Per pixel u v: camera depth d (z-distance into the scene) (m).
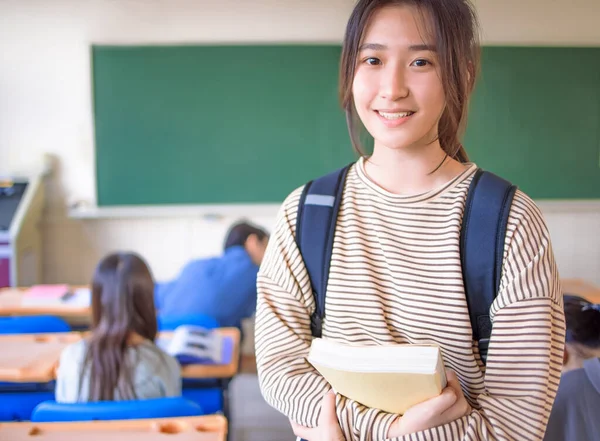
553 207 4.35
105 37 4.20
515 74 4.22
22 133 4.28
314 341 0.78
